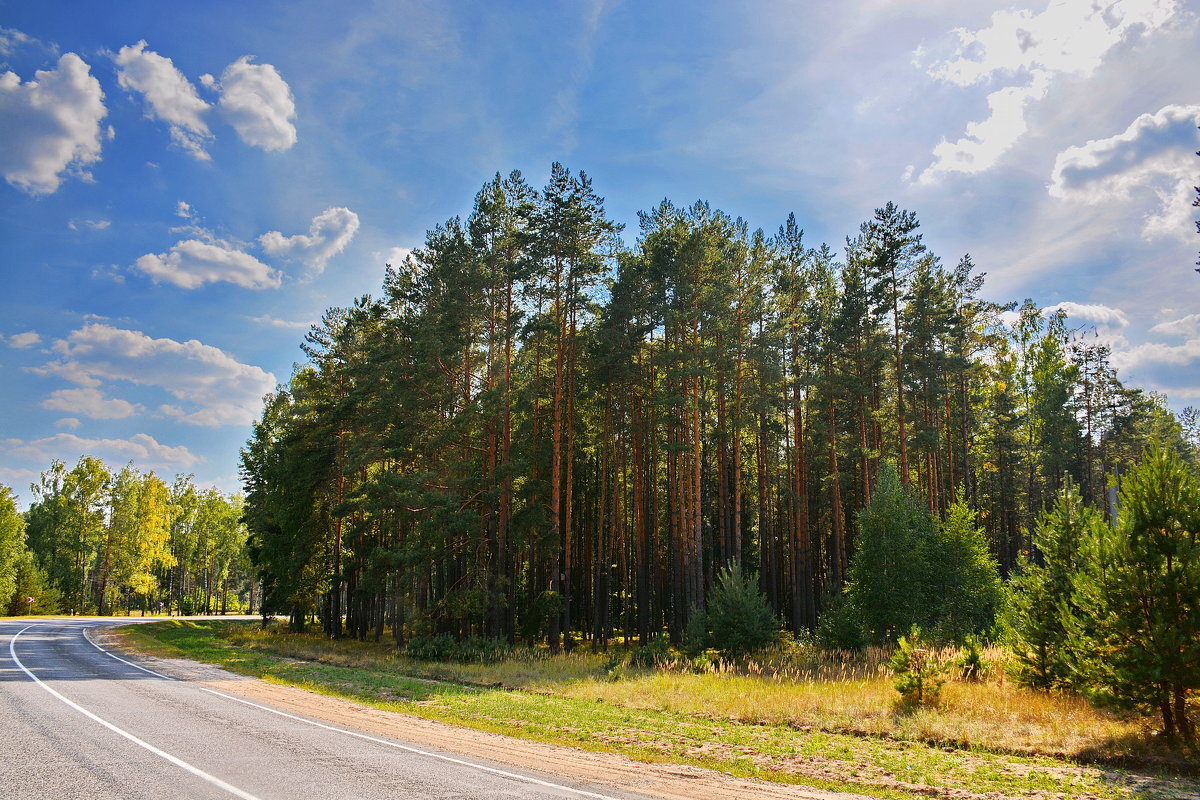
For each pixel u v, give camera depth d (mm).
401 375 34125
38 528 80312
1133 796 8961
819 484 44125
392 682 20766
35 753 9547
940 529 27047
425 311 35125
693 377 31516
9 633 33812
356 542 39250
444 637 28953
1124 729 11969
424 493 30016
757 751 11711
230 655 28156
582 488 45156
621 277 33062
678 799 8445
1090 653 13008
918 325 34594
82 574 75562
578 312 32844
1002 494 49062
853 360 36438
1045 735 11984
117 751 9820
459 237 33406
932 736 12445
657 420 34688
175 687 17422
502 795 8148
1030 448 50562
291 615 47562
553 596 30734
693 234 32438
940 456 43812
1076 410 52594
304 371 45594
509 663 26391
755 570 46531
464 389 33031
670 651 26531
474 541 32125
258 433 48844
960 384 41219
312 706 15492
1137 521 12070
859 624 25234
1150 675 11266
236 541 92500
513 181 33906
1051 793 9148
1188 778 9836
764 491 38938
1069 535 16281
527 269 31125
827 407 37969
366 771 9172
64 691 15617
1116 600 11922
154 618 60344
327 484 40156
